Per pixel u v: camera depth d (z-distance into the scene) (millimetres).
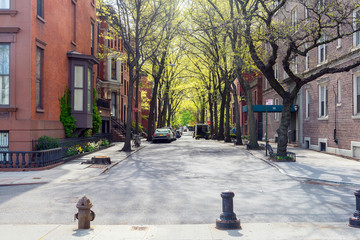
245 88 28766
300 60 28500
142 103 72062
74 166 17000
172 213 8141
